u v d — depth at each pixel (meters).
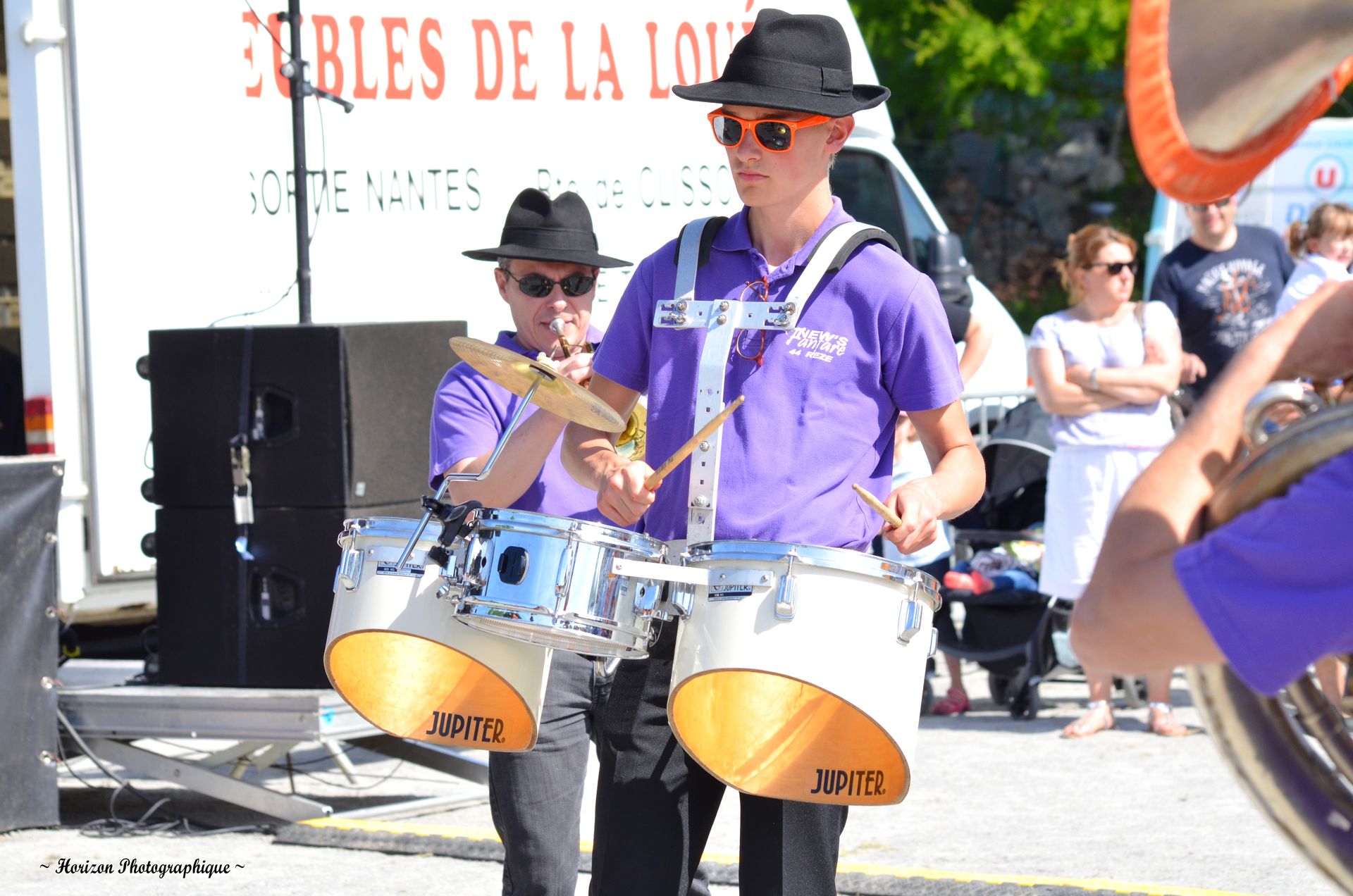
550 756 4.62
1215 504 1.96
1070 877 6.32
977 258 29.77
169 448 7.06
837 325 3.87
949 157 29.80
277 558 6.91
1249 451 2.04
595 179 10.19
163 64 8.48
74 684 7.65
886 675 3.51
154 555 7.22
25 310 8.34
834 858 3.89
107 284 8.34
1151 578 1.93
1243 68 1.69
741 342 3.92
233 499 6.94
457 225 9.49
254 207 8.75
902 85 26.75
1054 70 27.72
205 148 8.59
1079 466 8.81
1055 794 7.69
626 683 4.03
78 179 8.29
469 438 4.88
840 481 3.84
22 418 10.27
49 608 7.21
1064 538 8.88
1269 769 2.02
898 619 3.53
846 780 3.68
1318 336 2.10
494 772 4.66
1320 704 2.17
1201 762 8.28
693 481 3.89
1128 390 8.70
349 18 9.03
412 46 9.30
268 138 8.80
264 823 7.36
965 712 9.80
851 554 3.48
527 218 5.29
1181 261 9.92
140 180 8.41
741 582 3.51
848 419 3.86
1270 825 2.06
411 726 4.36
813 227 3.97
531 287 5.26
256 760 7.68
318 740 6.74
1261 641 1.82
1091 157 29.98
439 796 7.92
